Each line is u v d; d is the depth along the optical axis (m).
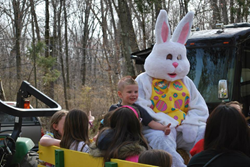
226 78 6.51
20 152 4.68
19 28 20.00
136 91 4.04
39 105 15.95
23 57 20.86
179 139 4.25
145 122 3.98
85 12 29.55
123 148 2.98
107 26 27.11
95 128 10.51
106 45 25.78
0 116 6.31
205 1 19.67
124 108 3.18
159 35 4.29
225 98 5.80
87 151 3.57
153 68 4.26
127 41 12.38
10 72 19.38
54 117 4.17
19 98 5.21
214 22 18.25
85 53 28.38
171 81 4.33
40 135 7.16
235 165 2.30
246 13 16.23
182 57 4.39
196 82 6.76
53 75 16.86
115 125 3.15
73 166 3.35
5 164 4.44
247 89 6.73
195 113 4.30
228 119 2.37
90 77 24.44
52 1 24.94
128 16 13.02
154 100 4.24
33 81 18.48
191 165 2.49
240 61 6.54
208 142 2.48
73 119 3.68
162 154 2.76
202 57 6.79
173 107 4.20
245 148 2.38
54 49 23.58
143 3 13.21
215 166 2.34
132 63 12.32
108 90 18.34
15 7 20.22
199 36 6.96
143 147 3.05
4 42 24.22
